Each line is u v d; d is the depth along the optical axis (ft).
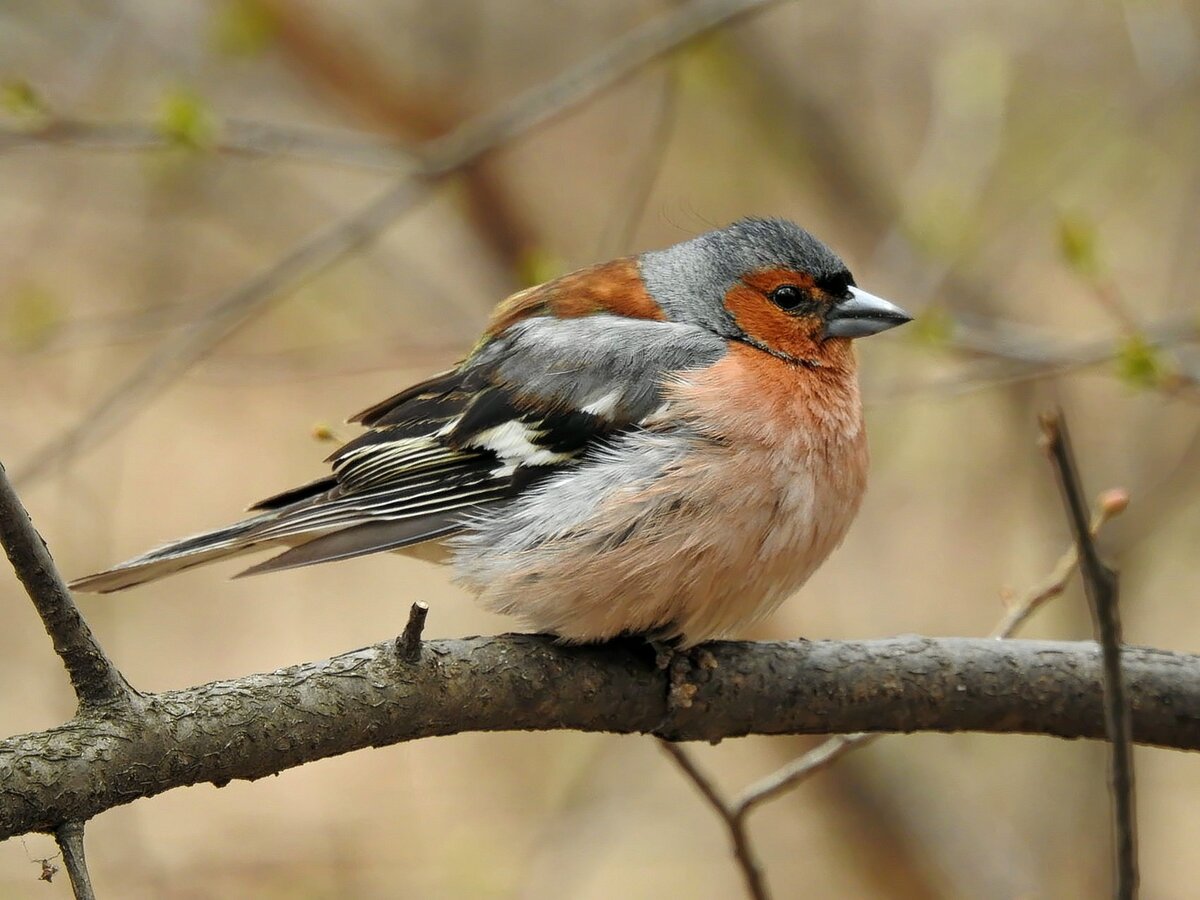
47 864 16.72
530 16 48.98
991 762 42.11
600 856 41.86
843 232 45.88
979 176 38.55
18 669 41.81
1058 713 22.09
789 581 24.02
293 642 46.34
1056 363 31.91
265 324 47.16
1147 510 37.14
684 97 46.09
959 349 33.30
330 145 34.14
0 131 31.35
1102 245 39.19
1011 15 45.60
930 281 35.88
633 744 42.65
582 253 47.03
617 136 48.65
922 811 41.83
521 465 24.39
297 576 47.29
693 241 26.81
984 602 43.80
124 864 37.81
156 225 46.47
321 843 41.55
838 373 25.34
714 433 23.34
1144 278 43.60
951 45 44.11
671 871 42.19
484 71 48.44
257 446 49.39
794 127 44.86
